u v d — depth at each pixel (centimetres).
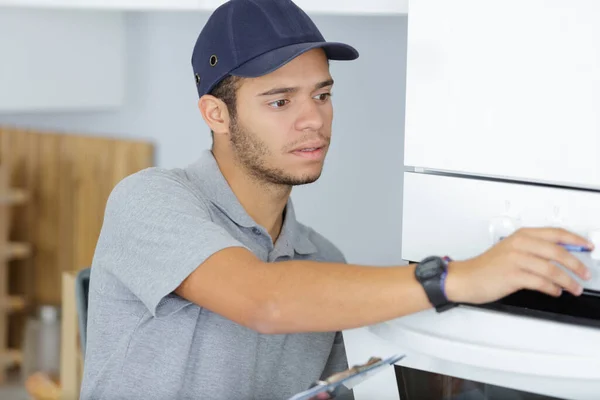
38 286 343
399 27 235
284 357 155
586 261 127
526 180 133
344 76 251
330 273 120
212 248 126
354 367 118
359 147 250
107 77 309
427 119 139
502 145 133
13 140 344
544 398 122
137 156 307
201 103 147
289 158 141
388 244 246
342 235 257
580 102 127
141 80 308
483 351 119
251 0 142
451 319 124
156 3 206
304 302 119
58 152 330
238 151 144
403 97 237
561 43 127
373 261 250
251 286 121
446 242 140
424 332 125
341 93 253
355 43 247
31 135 338
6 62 290
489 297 116
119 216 139
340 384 116
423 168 143
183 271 127
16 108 293
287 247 155
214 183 147
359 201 251
